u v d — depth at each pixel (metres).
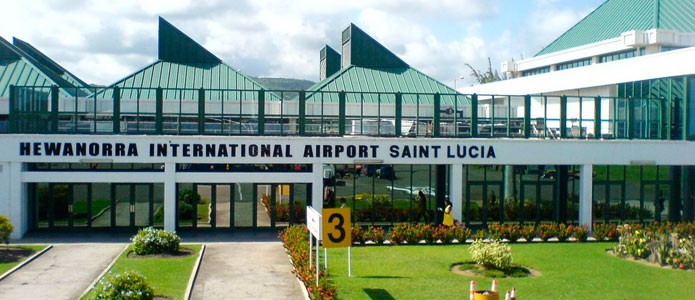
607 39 46.25
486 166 30.16
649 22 43.84
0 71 35.25
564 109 30.47
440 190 29.77
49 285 19.38
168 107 28.64
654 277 20.75
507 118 30.20
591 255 24.36
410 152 29.05
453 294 18.44
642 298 18.30
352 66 38.66
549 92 43.19
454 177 29.33
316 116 29.09
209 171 28.42
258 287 19.45
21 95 27.92
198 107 28.48
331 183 29.03
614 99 31.25
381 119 29.70
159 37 36.41
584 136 30.86
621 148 30.31
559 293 18.73
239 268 21.95
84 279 20.12
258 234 28.59
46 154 27.45
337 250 24.88
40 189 28.73
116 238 27.19
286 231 25.42
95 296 15.83
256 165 28.86
